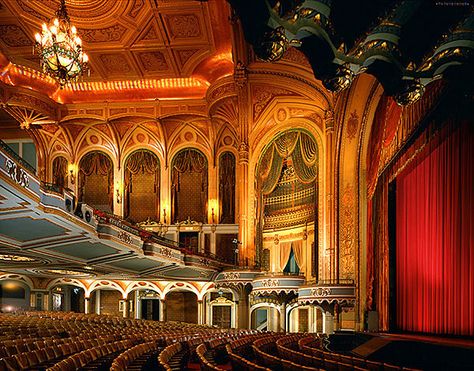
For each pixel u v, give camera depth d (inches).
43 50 543.2
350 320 685.3
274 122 886.4
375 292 622.2
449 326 411.8
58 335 471.2
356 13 143.5
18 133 1043.3
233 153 997.8
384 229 575.2
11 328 463.2
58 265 836.6
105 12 733.9
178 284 1023.6
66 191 501.0
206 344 382.3
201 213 1002.1
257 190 919.7
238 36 698.8
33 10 728.3
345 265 711.1
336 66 158.4
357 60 158.4
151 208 1015.6
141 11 730.8
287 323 859.4
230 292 997.2
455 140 394.0
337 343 472.4
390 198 567.2
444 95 366.0
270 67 759.1
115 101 967.0
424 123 434.3
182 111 950.4
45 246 629.3
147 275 962.1
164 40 799.1
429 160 451.8
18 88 897.5
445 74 178.4
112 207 1011.9
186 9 716.0
